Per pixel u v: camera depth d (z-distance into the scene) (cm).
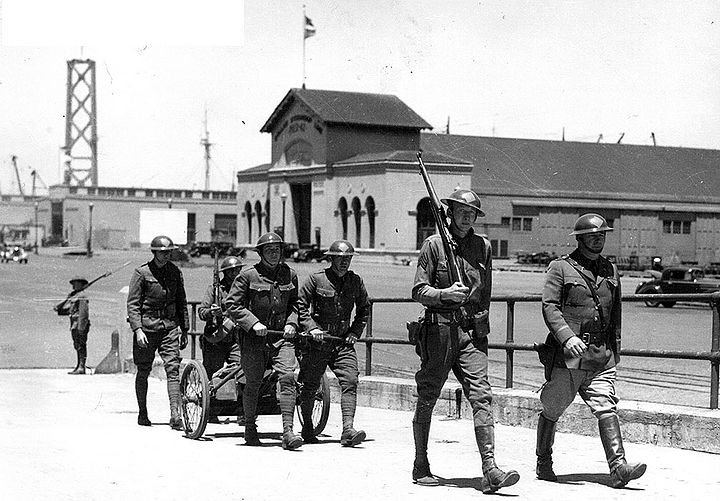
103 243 15150
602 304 898
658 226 10631
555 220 10325
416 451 909
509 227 10175
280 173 10975
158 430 1280
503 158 10712
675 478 928
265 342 1120
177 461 1021
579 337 898
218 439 1195
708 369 1900
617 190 10619
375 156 9506
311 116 10438
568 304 902
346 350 1146
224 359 1344
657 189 10769
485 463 860
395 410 1473
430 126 10450
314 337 1116
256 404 1138
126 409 1558
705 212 10781
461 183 9362
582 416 1187
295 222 10988
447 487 893
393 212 9212
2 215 19312
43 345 2933
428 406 898
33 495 848
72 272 7694
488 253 898
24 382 2022
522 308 3809
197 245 11681
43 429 1269
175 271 1334
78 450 1083
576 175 10706
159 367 2097
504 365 2034
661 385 1634
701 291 4316
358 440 1126
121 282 6306
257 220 11662
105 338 3150
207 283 5875
